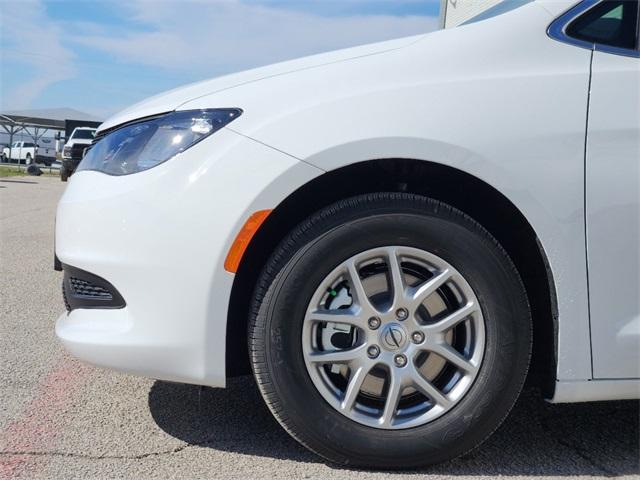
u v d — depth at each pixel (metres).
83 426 2.45
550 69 2.12
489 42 2.16
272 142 2.02
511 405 2.10
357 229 2.04
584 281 2.06
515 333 2.08
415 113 2.03
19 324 3.79
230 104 2.11
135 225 2.05
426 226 2.05
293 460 2.20
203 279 2.01
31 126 45.19
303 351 2.05
